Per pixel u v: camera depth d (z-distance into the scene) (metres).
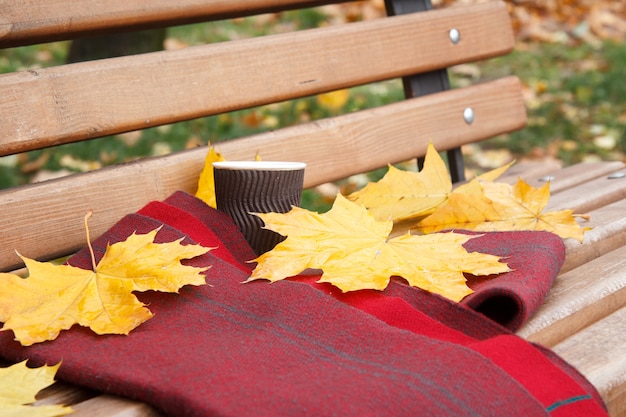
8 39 1.23
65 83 1.26
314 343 1.02
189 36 3.75
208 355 1.00
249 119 2.99
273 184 1.23
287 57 1.44
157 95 1.33
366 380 0.96
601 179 1.62
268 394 0.94
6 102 1.21
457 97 1.65
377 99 3.30
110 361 1.00
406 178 1.42
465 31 1.67
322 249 1.16
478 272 1.14
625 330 1.11
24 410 0.95
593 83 3.73
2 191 1.22
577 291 1.16
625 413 1.04
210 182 1.34
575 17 4.64
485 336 1.07
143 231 1.18
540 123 3.34
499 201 1.33
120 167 1.30
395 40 1.57
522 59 4.07
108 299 1.08
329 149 1.48
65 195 1.25
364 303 1.09
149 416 0.97
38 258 1.23
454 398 0.93
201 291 1.11
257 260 1.14
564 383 0.98
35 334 1.04
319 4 1.56
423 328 1.05
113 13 1.30
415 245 1.19
